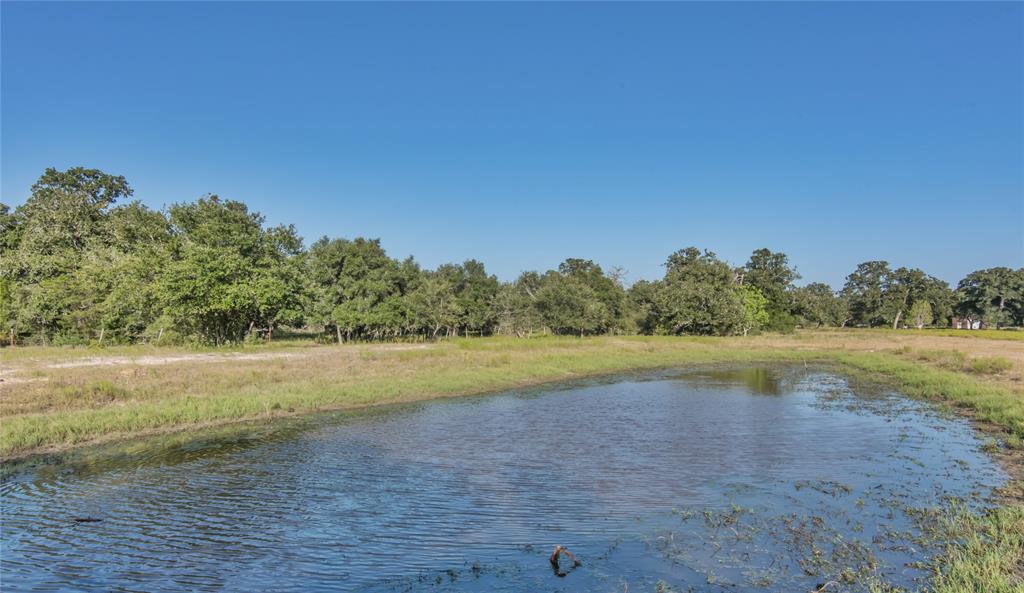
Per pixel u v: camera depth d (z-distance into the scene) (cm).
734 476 1217
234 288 3691
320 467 1287
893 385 2794
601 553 832
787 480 1190
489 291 8406
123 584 746
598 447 1481
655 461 1341
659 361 3925
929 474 1227
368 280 5641
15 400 1741
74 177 5681
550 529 926
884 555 809
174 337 3878
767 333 8394
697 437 1600
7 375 2159
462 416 1905
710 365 3925
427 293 6600
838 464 1313
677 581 739
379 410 2003
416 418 1862
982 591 657
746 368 3725
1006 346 5078
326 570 785
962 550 805
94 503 1051
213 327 4000
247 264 3956
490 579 754
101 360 2753
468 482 1176
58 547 858
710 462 1331
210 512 1005
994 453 1403
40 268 4141
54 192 5175
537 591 717
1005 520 891
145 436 1577
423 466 1297
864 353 4675
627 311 9088
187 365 2575
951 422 1811
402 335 6831
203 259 3688
